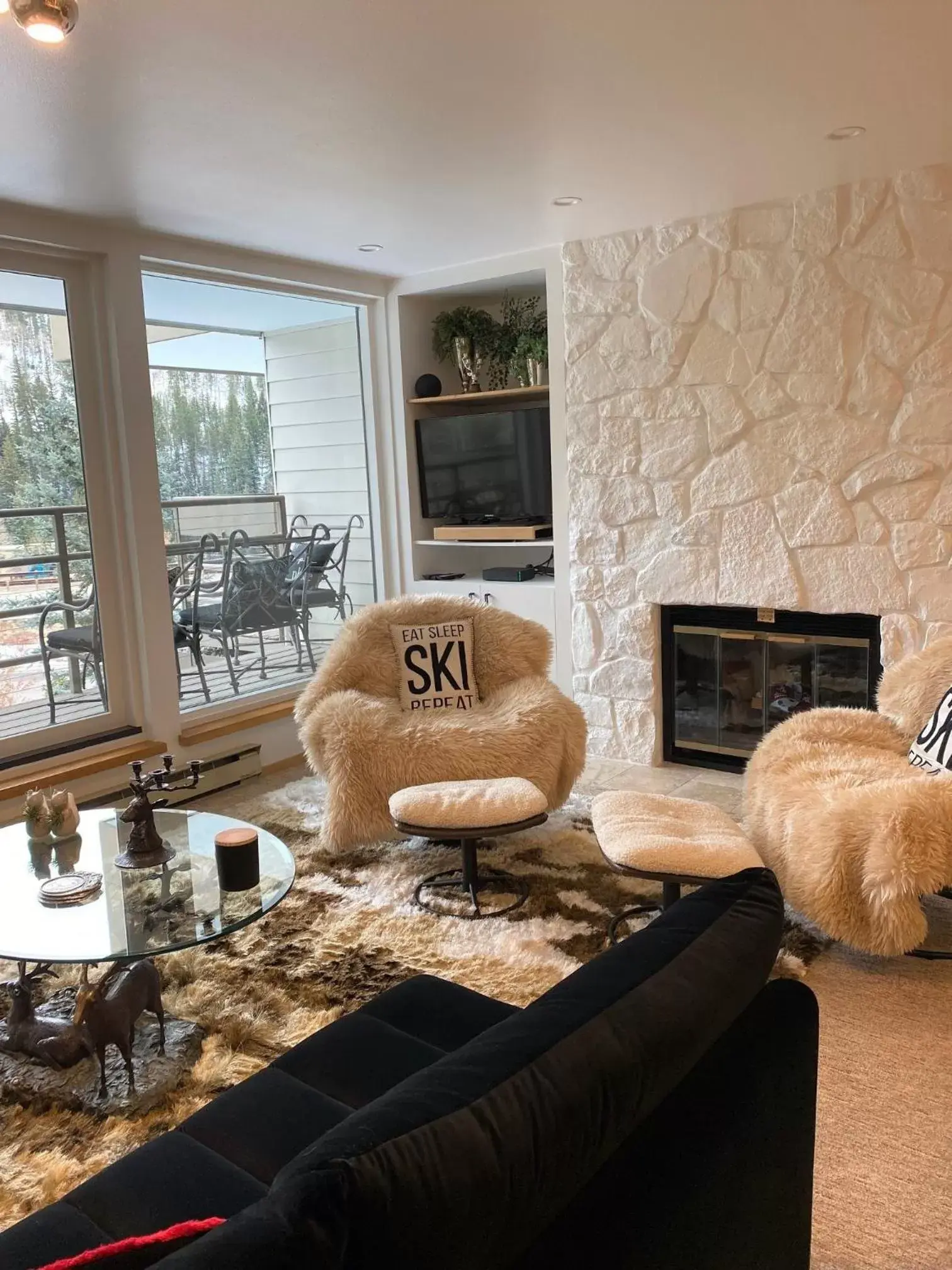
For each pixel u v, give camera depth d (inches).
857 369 142.9
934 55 92.6
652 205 144.6
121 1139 77.2
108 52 86.0
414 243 165.8
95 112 100.1
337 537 204.1
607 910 114.7
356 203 138.1
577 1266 32.1
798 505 150.9
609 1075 35.1
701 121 109.0
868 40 88.6
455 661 144.8
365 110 102.5
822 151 122.0
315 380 196.7
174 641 163.3
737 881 50.1
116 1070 85.4
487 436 193.9
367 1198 28.0
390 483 207.6
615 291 164.1
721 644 167.2
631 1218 34.1
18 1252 46.1
